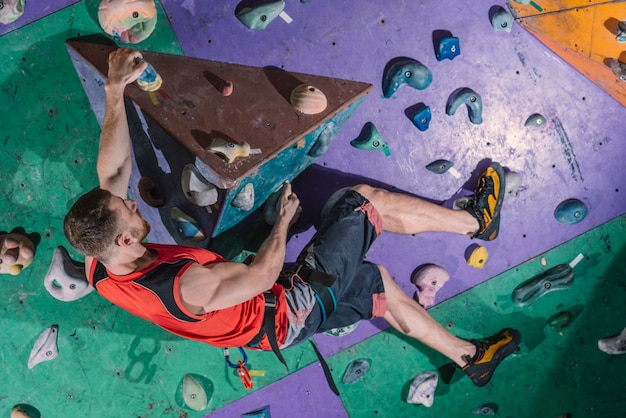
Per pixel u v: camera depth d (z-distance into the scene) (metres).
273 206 3.39
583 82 3.75
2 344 3.42
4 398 3.45
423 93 3.60
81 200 2.41
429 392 3.75
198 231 3.25
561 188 3.74
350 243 3.13
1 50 3.30
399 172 3.62
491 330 3.75
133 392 3.55
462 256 3.71
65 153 3.39
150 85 3.02
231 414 3.65
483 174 3.55
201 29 3.41
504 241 3.74
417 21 3.62
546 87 3.72
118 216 2.41
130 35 3.32
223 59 3.41
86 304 3.49
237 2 3.46
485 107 3.66
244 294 2.58
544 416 3.85
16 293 3.41
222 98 3.17
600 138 3.77
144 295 2.53
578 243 3.79
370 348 3.72
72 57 3.30
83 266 3.45
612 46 3.83
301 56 3.49
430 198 3.65
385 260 3.66
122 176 2.79
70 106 3.38
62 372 3.48
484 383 3.66
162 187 3.27
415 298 3.70
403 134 3.61
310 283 3.02
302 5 3.52
